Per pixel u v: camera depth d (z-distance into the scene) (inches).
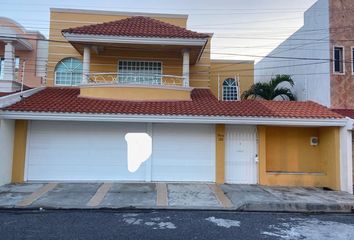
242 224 338.0
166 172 543.8
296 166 578.2
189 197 446.6
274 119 518.6
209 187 510.0
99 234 293.3
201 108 548.7
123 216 359.3
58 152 533.0
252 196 456.4
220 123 524.4
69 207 386.9
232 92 961.5
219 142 546.6
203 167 547.8
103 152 538.3
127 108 529.0
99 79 679.1
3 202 398.6
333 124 520.1
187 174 545.6
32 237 281.0
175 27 685.9
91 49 670.5
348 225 344.5
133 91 589.3
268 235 301.9
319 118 519.5
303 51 813.9
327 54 708.7
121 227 316.5
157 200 426.6
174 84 671.1
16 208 380.2
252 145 560.7
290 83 838.5
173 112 514.9
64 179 530.0
